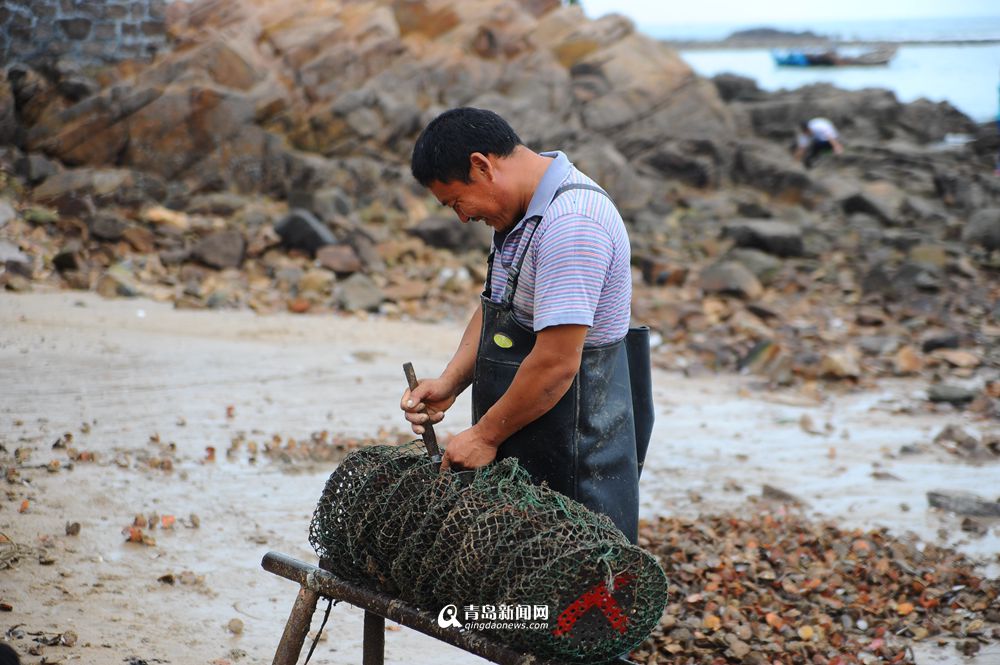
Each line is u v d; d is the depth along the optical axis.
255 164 14.77
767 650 4.27
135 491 5.43
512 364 2.92
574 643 2.65
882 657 4.27
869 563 5.14
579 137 18.31
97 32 14.95
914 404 8.75
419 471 2.95
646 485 6.39
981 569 5.29
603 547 2.60
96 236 11.64
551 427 2.89
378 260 12.27
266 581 4.62
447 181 2.87
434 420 3.15
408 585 2.86
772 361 9.54
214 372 7.89
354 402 7.50
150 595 4.35
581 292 2.76
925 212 17.72
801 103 22.11
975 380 9.64
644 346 3.16
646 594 2.68
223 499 5.48
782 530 5.57
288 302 10.42
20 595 4.18
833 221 17.50
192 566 4.68
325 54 16.20
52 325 8.72
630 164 18.94
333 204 13.77
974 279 13.88
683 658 4.22
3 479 5.34
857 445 7.45
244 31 15.72
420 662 4.11
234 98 14.55
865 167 20.28
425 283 11.99
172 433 6.41
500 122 2.89
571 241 2.77
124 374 7.56
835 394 9.05
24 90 13.91
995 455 7.32
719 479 6.55
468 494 2.79
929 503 6.23
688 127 19.67
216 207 13.66
